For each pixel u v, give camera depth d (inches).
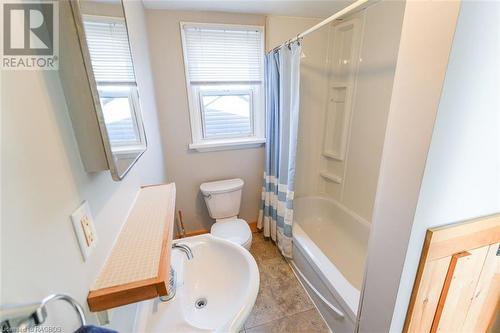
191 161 89.0
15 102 14.9
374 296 40.1
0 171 13.2
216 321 36.9
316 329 59.8
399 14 63.6
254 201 101.5
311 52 88.2
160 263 25.3
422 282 34.0
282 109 73.0
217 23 77.6
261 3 69.8
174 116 82.7
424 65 26.7
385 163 33.9
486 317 42.7
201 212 96.6
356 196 87.0
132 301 22.4
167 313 35.0
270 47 83.1
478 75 26.4
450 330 40.4
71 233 19.7
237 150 92.7
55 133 18.7
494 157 31.6
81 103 21.0
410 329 37.1
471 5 23.2
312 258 65.2
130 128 36.4
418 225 30.9
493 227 34.9
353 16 79.0
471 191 32.2
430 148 27.3
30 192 15.5
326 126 97.8
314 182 106.1
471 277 36.9
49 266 16.7
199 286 45.6
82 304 20.5
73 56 19.9
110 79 27.9
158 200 42.8
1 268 12.8
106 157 23.0
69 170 20.2
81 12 19.7
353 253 81.0
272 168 87.1
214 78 83.4
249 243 75.1
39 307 12.9
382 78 71.3
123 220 34.5
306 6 72.8
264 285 73.9
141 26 63.1
